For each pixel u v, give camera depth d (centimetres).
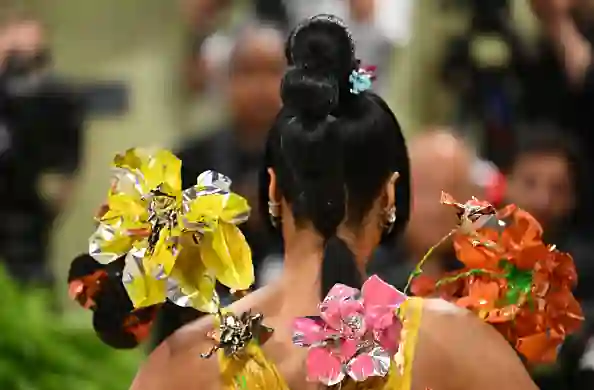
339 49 429
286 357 416
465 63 1093
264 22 1086
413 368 410
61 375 675
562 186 848
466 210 463
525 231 470
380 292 411
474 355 416
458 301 467
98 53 1227
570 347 745
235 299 453
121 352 702
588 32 1044
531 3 1065
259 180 460
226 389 414
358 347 404
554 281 469
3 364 659
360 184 430
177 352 428
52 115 1017
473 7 1098
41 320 694
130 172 429
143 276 419
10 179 990
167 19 1226
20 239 982
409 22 1162
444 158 735
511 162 937
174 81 1208
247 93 861
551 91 1035
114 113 1185
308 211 429
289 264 435
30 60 1039
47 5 1202
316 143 426
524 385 417
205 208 419
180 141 964
